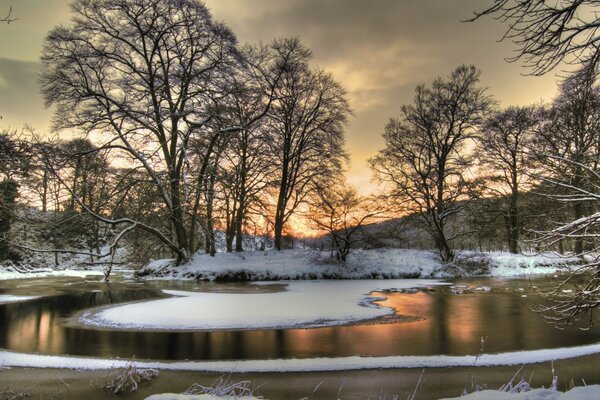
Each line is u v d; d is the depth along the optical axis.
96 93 29.45
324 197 36.56
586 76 6.64
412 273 35.78
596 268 7.77
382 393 8.16
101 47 30.17
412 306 19.89
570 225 7.57
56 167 27.92
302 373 9.43
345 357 10.81
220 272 32.38
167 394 6.59
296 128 37.81
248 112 35.81
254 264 33.97
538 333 13.84
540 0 5.76
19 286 29.19
